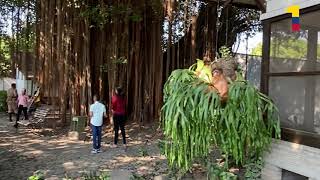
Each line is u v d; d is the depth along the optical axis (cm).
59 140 1190
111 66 1395
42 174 704
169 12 1369
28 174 783
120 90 1123
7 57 2062
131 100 1448
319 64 481
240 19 1430
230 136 491
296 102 515
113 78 1391
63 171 805
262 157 548
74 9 1371
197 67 557
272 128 518
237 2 895
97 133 1000
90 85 1405
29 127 1434
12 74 1920
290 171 518
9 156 950
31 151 1014
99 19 1331
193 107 486
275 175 538
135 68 1430
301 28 507
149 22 1433
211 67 536
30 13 1536
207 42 1360
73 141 1175
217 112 486
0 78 2322
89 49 1412
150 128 1347
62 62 1397
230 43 1400
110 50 1400
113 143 1135
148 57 1438
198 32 1381
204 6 1362
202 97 488
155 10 1384
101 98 1425
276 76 546
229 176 545
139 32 1419
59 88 1430
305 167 488
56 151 1020
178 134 502
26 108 1567
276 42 549
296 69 515
